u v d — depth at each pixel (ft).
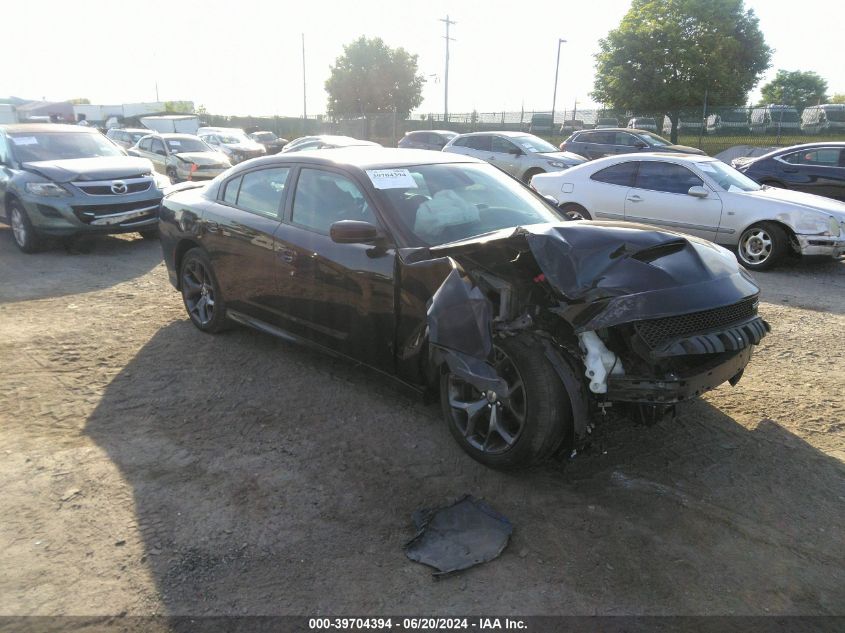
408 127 123.75
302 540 9.20
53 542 9.14
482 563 8.67
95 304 20.89
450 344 10.06
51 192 27.58
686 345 9.52
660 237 10.85
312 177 14.34
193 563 8.72
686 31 109.09
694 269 10.43
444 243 12.21
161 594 8.16
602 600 8.04
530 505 10.00
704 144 84.17
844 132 74.08
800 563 8.71
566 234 10.55
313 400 13.69
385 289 12.03
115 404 13.55
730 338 9.87
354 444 11.89
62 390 14.20
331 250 13.10
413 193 13.19
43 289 22.81
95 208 28.09
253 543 9.13
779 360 16.06
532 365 9.89
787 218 25.53
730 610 7.88
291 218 14.44
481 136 54.34
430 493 10.36
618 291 9.65
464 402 11.27
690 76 106.73
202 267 17.39
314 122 141.59
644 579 8.40
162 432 12.35
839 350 16.75
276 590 8.23
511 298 10.47
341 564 8.71
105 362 15.84
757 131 80.02
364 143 64.23
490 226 13.06
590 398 10.02
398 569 8.61
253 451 11.66
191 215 17.15
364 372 13.23
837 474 10.85
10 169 29.35
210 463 11.25
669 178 29.01
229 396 13.93
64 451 11.60
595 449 11.52
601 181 30.83
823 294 22.76
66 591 8.19
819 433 12.23
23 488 10.44
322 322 13.70
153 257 28.48
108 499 10.16
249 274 15.42
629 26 109.40
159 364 15.70
